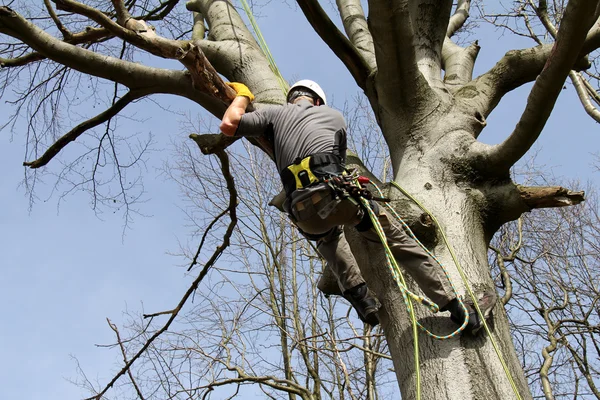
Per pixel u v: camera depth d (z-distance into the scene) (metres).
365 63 4.88
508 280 8.11
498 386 3.47
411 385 3.64
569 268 10.55
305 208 3.57
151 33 3.94
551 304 10.02
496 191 4.32
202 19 6.72
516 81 5.37
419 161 4.47
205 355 8.69
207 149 4.59
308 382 11.05
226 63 5.59
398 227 3.82
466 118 4.70
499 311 3.85
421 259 3.73
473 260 3.98
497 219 4.34
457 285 3.81
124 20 4.02
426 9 5.39
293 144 3.68
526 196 4.25
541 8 7.16
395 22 4.12
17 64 5.30
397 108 4.68
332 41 4.75
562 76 3.64
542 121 3.91
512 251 8.86
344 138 3.83
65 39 4.59
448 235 4.05
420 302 3.60
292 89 4.09
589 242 10.68
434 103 4.67
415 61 4.43
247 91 4.04
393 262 3.57
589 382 8.81
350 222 3.69
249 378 8.14
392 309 3.91
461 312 3.63
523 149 4.11
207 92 4.16
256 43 5.87
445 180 4.32
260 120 3.82
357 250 4.15
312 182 3.53
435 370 3.54
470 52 6.21
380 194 3.88
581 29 3.43
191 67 3.95
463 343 3.60
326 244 4.05
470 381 3.46
